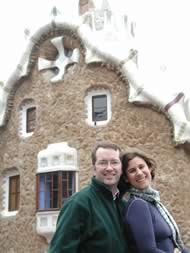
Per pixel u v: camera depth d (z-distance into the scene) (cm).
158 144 1404
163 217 404
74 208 369
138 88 1447
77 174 1479
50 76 1630
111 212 385
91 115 1533
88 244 369
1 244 1602
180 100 1416
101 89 1541
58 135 1545
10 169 1656
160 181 1374
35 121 1619
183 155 1370
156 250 369
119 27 1731
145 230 373
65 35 1628
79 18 1620
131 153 429
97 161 398
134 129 1445
